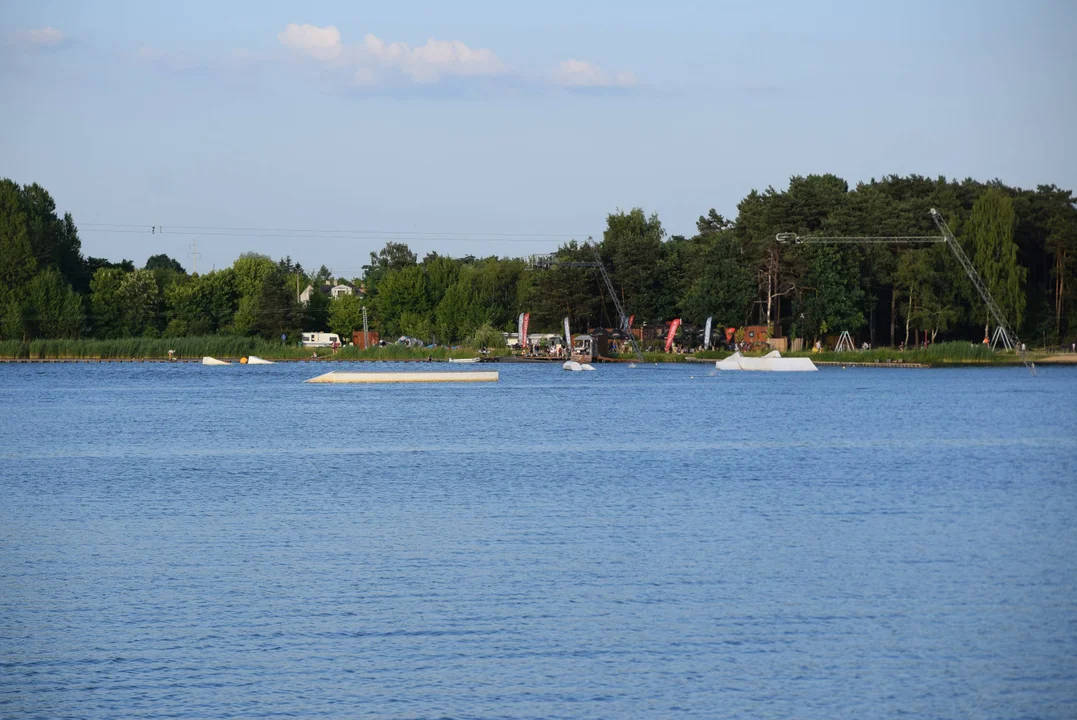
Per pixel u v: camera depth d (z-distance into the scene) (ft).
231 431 450.71
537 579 189.06
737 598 177.68
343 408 572.51
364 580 188.34
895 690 140.77
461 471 324.39
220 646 155.12
